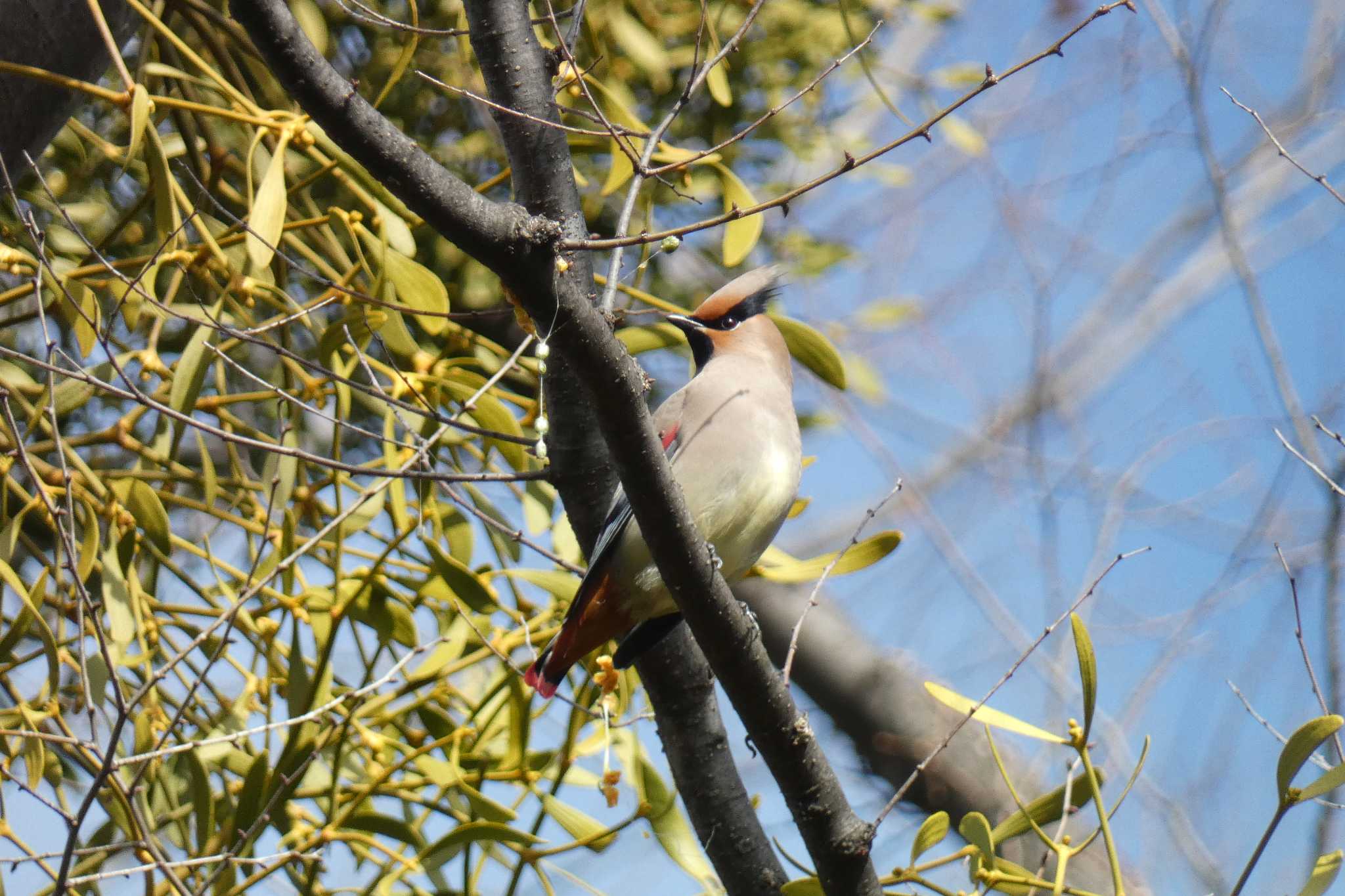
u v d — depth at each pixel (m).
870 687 10.48
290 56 4.22
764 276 7.95
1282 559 6.36
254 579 7.05
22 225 7.43
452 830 6.45
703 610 5.41
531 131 6.10
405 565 7.30
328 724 6.81
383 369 6.25
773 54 8.77
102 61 6.62
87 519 6.53
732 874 6.55
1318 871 4.82
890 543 7.09
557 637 6.56
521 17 6.14
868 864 5.66
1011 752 10.51
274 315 7.89
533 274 4.60
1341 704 7.87
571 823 6.63
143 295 5.77
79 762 7.01
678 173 7.57
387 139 4.37
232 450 7.57
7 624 7.56
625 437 5.00
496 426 6.99
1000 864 5.50
